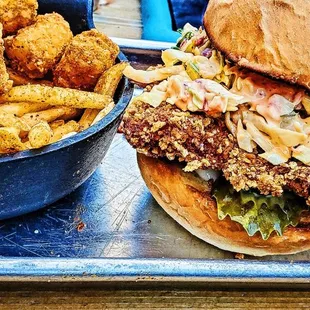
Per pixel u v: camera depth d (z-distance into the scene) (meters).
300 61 0.23
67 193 0.26
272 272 0.24
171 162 0.26
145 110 0.24
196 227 0.25
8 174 0.22
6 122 0.23
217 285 0.26
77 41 0.26
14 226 0.26
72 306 0.24
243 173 0.23
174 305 0.25
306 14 0.23
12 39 0.26
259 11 0.24
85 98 0.25
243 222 0.24
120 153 0.31
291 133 0.23
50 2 0.30
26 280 0.22
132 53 0.38
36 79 0.27
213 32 0.25
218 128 0.24
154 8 0.62
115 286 0.25
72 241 0.25
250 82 0.24
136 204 0.28
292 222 0.24
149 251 0.25
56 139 0.24
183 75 0.26
